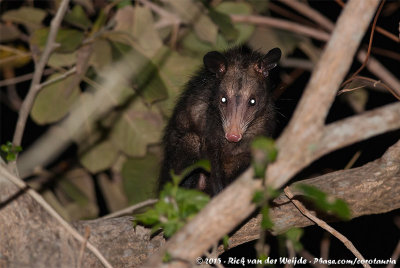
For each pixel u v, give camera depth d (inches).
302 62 448.5
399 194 258.1
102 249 234.2
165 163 341.7
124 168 400.8
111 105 376.8
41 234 216.2
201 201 169.9
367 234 410.6
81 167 434.0
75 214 406.9
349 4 140.6
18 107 452.1
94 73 383.2
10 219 212.2
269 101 326.3
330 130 141.6
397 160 257.3
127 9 370.3
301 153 140.7
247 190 142.7
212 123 316.5
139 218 173.6
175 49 405.1
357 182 255.6
